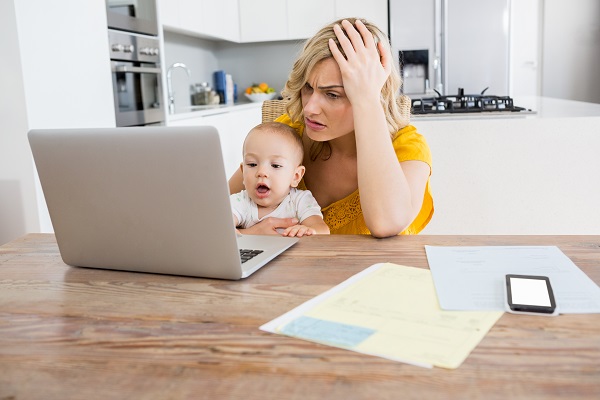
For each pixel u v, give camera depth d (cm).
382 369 60
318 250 104
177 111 429
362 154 113
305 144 147
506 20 524
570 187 244
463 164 247
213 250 88
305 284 86
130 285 90
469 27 527
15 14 215
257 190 134
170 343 68
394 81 130
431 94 536
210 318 75
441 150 248
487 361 60
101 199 92
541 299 75
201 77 553
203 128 80
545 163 243
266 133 132
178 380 59
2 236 231
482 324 69
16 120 222
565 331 67
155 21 346
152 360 64
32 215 227
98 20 272
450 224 253
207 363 62
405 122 139
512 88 581
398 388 56
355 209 141
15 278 95
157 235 90
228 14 517
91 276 95
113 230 93
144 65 333
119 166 88
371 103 115
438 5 522
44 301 84
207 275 90
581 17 562
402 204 112
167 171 85
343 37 116
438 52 530
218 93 550
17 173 225
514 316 72
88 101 264
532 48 573
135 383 59
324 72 118
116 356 65
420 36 529
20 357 66
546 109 290
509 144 243
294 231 120
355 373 59
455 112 285
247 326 72
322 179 145
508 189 247
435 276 87
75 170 92
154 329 72
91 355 66
